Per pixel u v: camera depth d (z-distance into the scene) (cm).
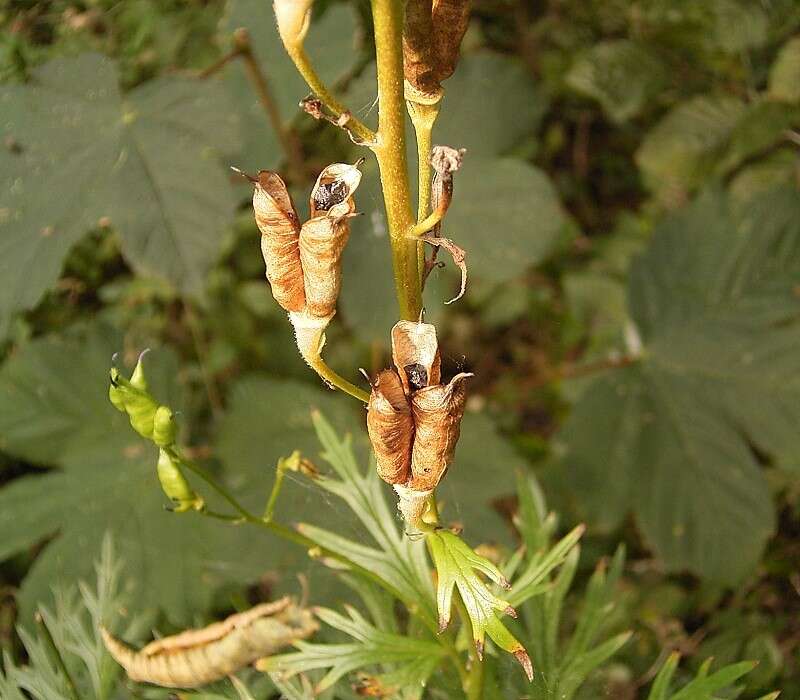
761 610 25
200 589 23
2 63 26
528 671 11
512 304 33
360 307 26
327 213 10
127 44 28
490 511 24
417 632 16
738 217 27
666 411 25
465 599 12
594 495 25
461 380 11
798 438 25
